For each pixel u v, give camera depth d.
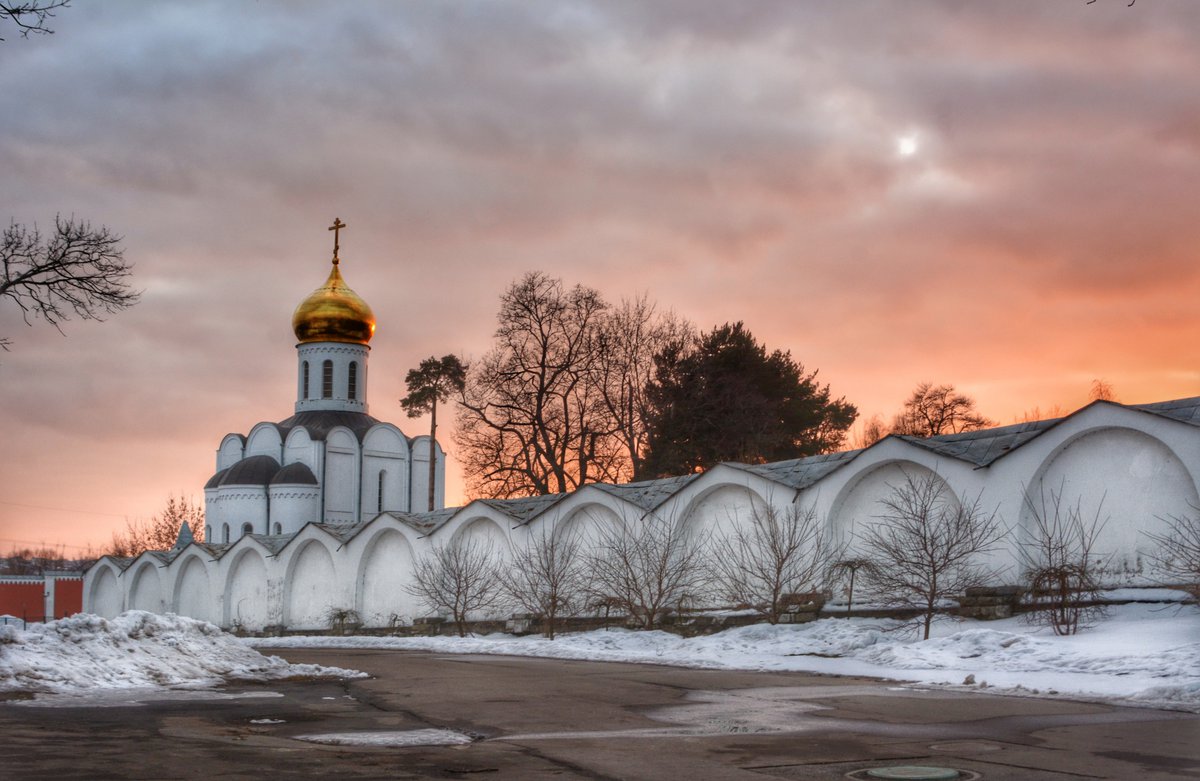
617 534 38.81
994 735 12.26
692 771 10.00
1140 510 25.75
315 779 9.57
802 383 70.50
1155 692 15.69
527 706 15.78
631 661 26.53
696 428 63.47
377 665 25.47
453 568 43.50
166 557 66.62
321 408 80.50
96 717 14.09
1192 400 25.58
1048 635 23.55
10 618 71.88
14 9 18.75
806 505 33.03
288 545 56.06
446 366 77.44
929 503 29.69
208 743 11.75
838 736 12.27
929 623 25.92
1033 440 27.70
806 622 31.05
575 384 64.75
